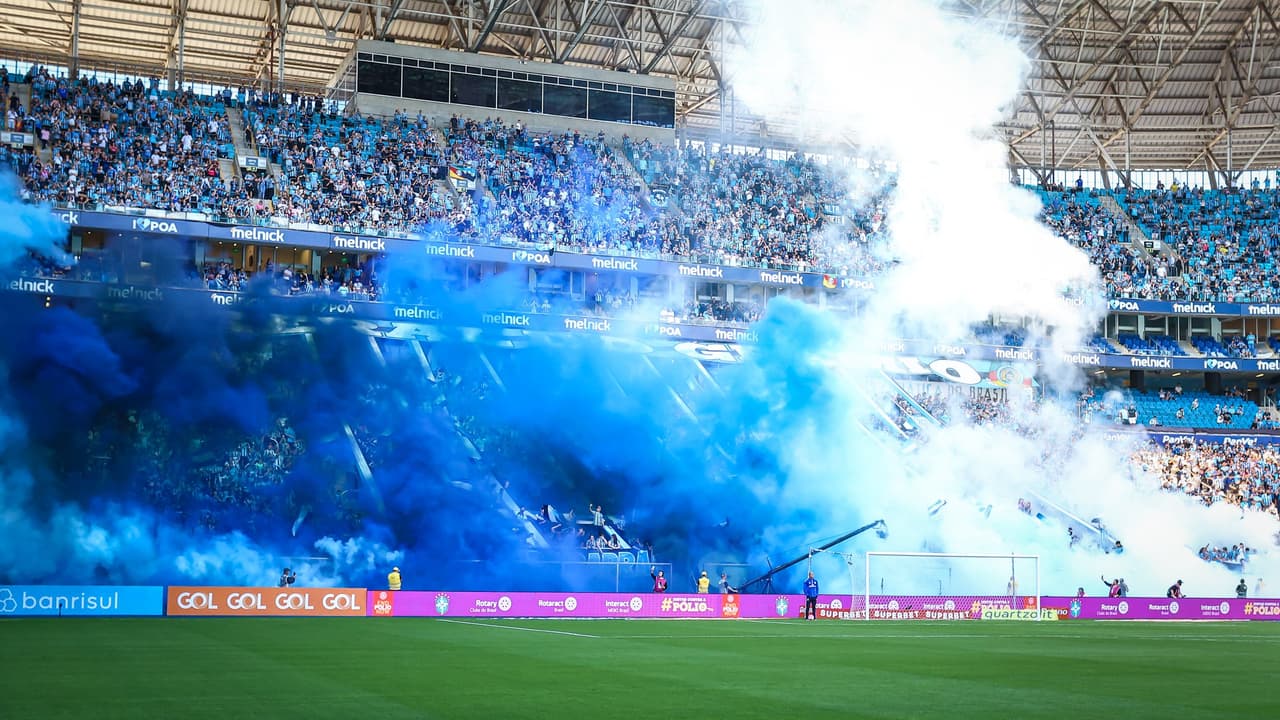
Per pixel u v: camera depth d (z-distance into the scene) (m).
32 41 62.75
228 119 59.16
